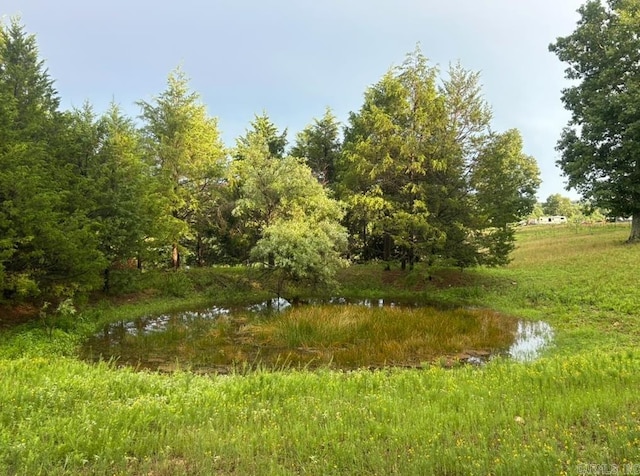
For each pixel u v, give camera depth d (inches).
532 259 1021.8
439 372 335.9
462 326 530.6
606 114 968.3
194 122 929.5
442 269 954.1
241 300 805.2
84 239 510.3
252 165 864.9
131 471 160.7
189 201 944.9
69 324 521.7
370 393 273.4
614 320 524.1
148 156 882.1
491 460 162.4
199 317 643.5
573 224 1918.1
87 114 722.2
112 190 653.3
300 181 811.4
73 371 312.7
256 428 202.1
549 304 649.0
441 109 815.1
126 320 617.6
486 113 813.9
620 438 173.8
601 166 998.4
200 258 1122.0
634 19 942.4
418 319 555.2
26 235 438.9
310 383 298.4
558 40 1083.3
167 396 259.9
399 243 825.5
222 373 377.1
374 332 502.6
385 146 845.8
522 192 1983.3
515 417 211.9
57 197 475.2
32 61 729.0
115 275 714.2
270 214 836.6
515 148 1427.2
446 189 804.6
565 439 176.6
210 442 181.5
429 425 199.8
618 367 309.6
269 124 1380.4
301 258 703.7
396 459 164.7
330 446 181.8
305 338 485.1
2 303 535.5
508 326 543.2
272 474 153.6
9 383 254.1
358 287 898.7
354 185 911.7
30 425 193.0
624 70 978.7
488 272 923.4
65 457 168.4
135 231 662.5
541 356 410.3
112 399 250.7
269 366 398.6
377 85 968.3
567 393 245.4
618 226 1631.4
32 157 511.8
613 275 709.9
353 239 1113.4
